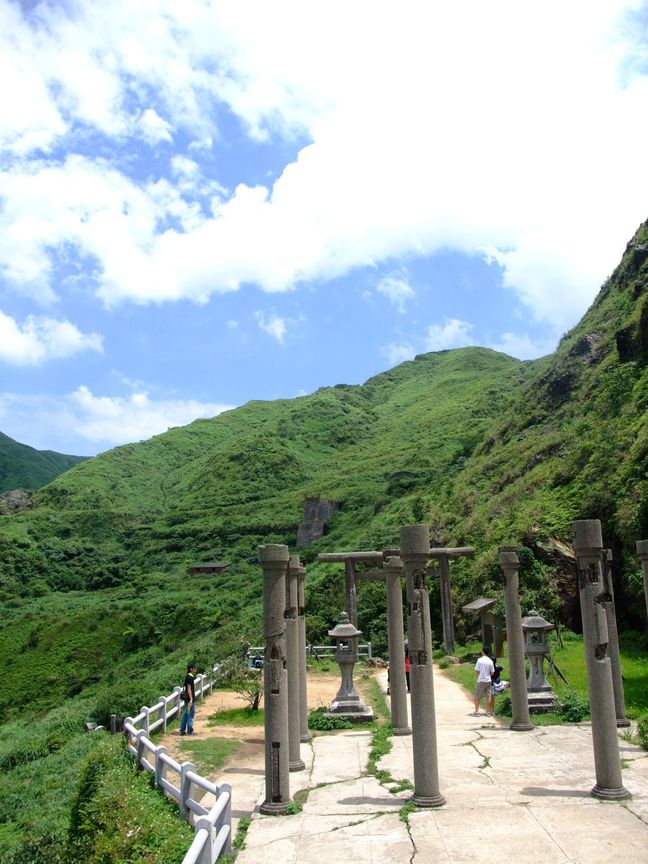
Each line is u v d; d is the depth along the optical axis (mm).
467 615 30516
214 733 16094
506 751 12180
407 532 9758
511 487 37094
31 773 16578
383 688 22031
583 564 9617
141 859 7531
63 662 53156
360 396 155250
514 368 131375
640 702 15070
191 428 154875
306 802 9758
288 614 12297
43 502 111250
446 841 7773
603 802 8898
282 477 104750
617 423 32594
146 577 76500
